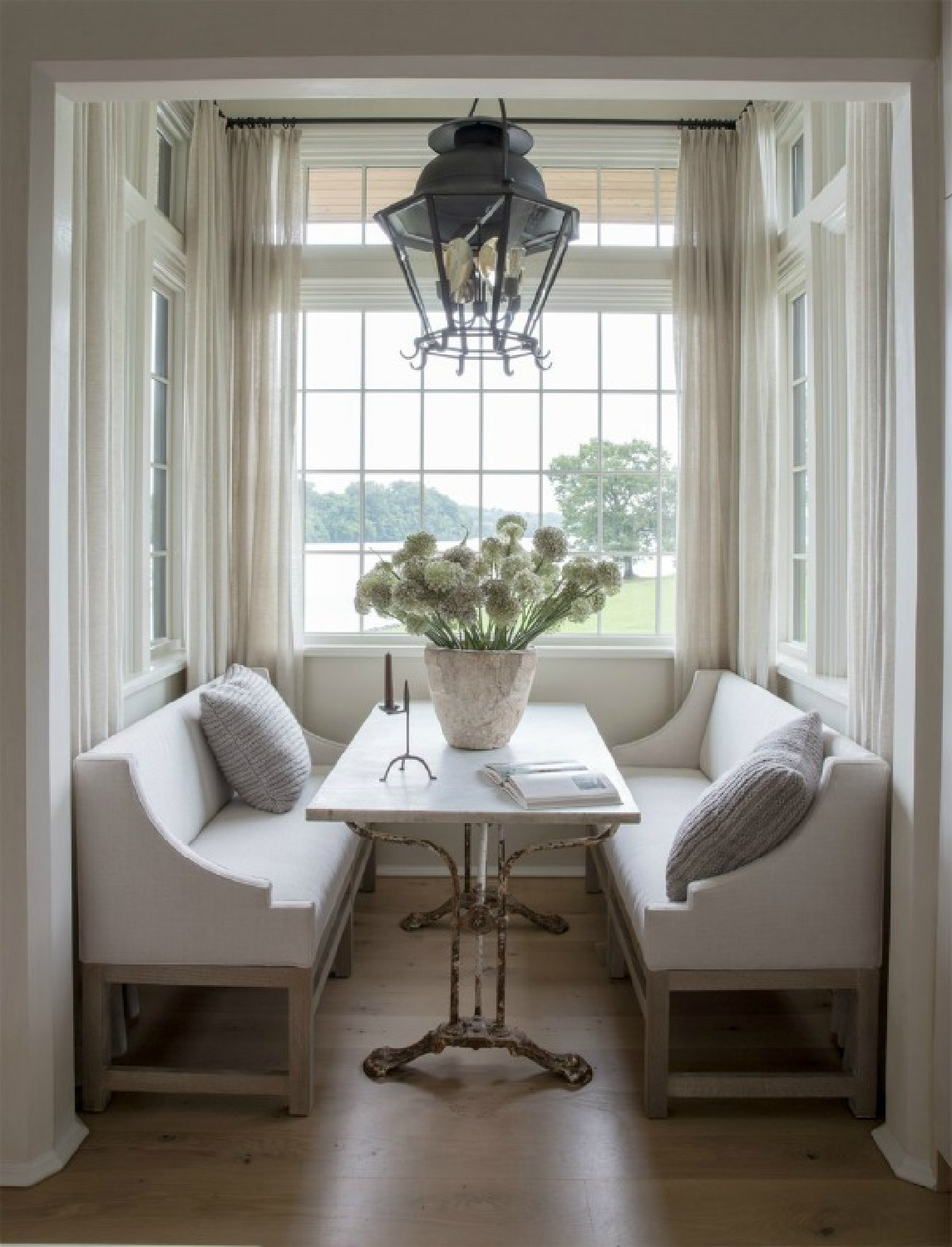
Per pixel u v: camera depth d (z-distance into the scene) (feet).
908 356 7.24
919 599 7.20
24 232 6.97
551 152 12.92
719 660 12.78
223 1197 6.88
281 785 10.43
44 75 7.09
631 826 10.08
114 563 8.86
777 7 7.05
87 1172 7.16
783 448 12.55
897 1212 6.81
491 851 13.33
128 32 7.02
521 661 9.41
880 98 7.39
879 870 7.74
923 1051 7.20
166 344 12.17
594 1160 7.30
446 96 7.47
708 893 7.70
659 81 7.22
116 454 8.96
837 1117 7.93
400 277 12.96
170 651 12.00
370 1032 9.08
